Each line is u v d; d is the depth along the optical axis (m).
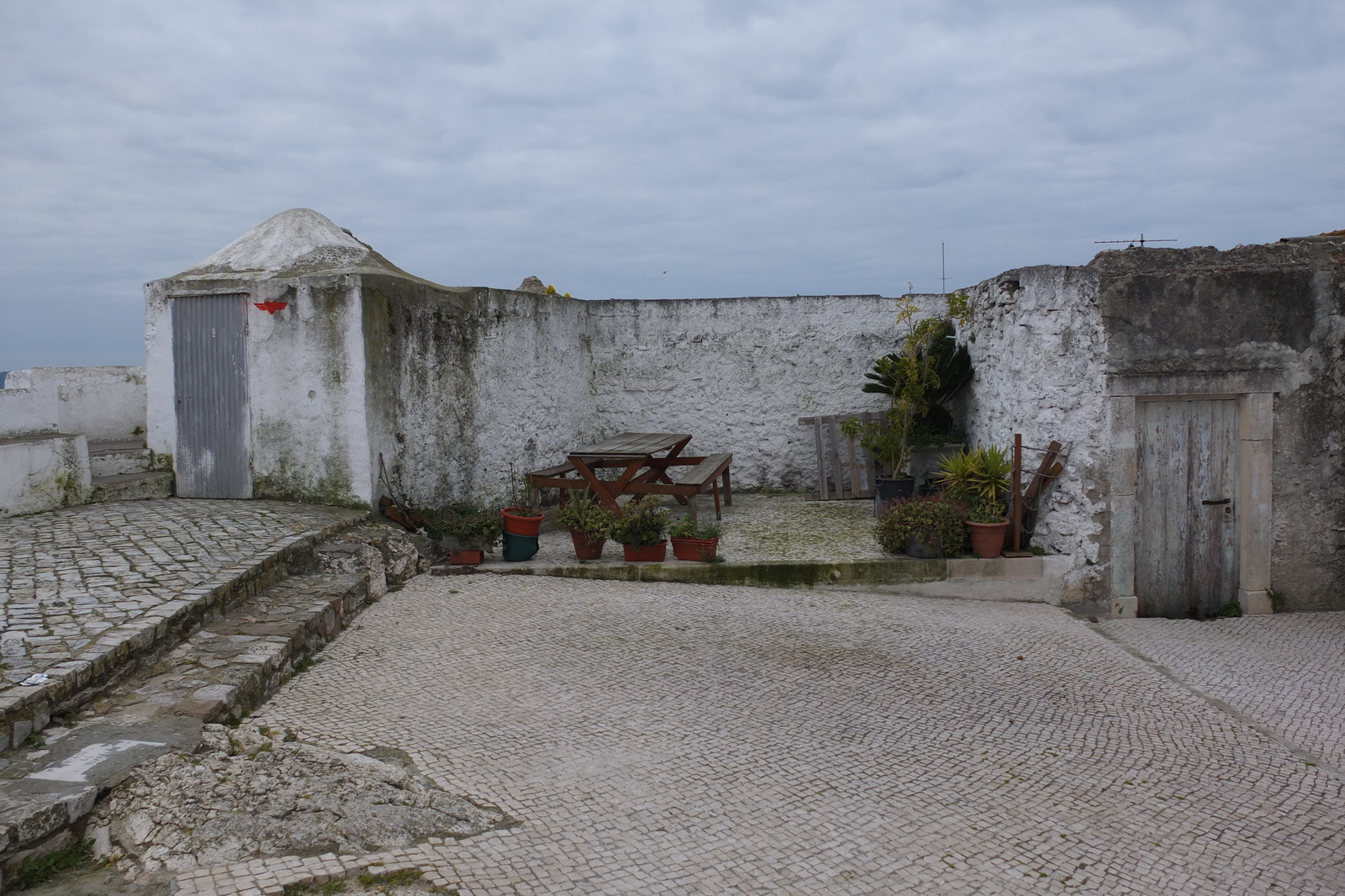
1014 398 8.93
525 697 5.11
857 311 12.22
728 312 12.40
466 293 9.43
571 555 8.52
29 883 3.03
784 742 4.70
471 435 9.58
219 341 8.32
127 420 12.16
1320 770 4.81
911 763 4.55
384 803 3.64
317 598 6.04
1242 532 8.09
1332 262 7.90
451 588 7.30
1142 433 8.09
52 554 6.19
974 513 8.23
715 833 3.76
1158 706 5.63
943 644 6.52
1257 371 7.90
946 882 3.51
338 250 8.73
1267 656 6.82
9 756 3.61
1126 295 7.79
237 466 8.38
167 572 5.81
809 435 12.34
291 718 4.57
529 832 3.64
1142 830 4.02
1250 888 3.60
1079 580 7.98
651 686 5.39
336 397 8.01
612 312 12.62
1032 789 4.35
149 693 4.36
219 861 3.16
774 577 7.89
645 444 9.47
